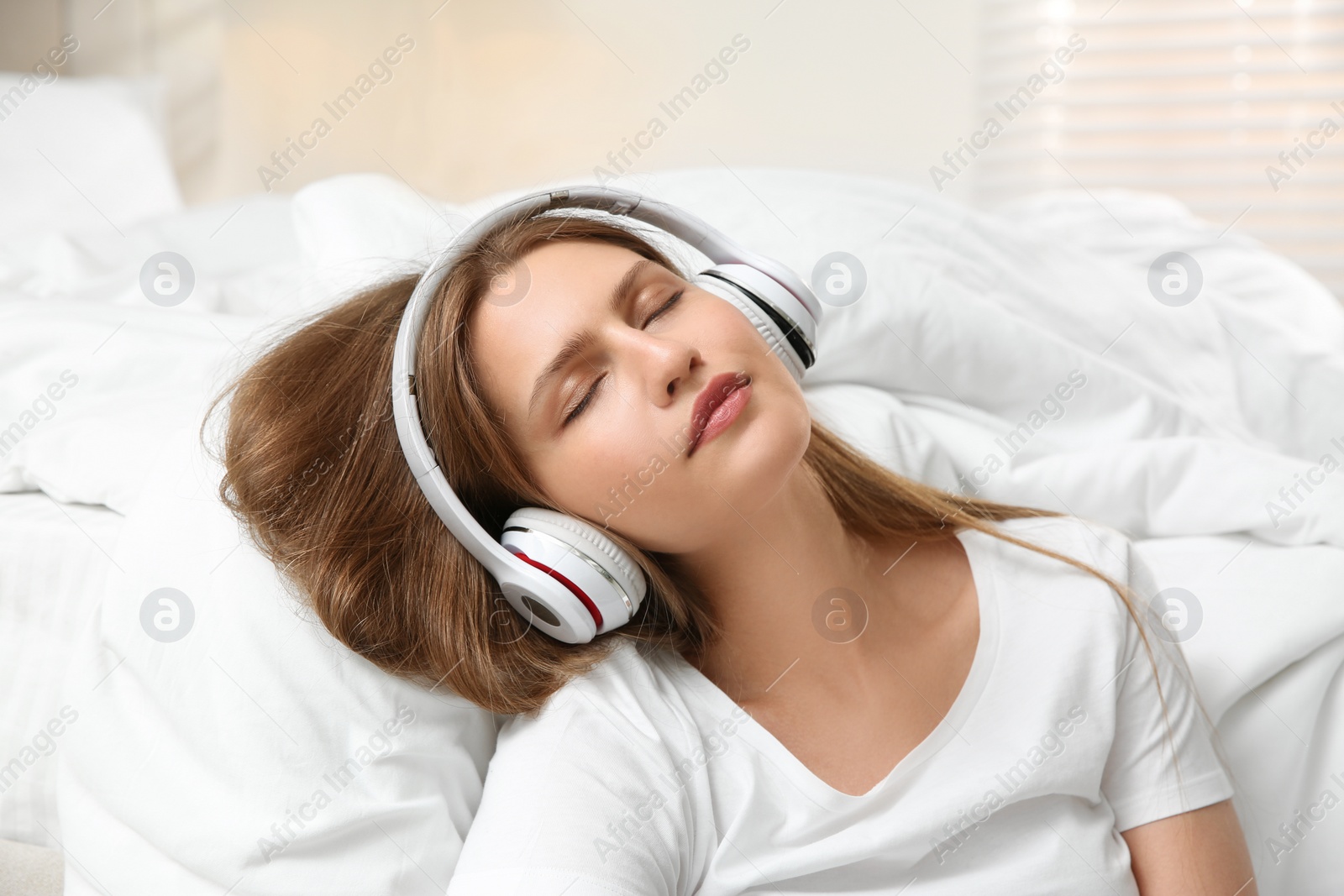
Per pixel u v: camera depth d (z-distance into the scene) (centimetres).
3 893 87
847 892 75
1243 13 278
